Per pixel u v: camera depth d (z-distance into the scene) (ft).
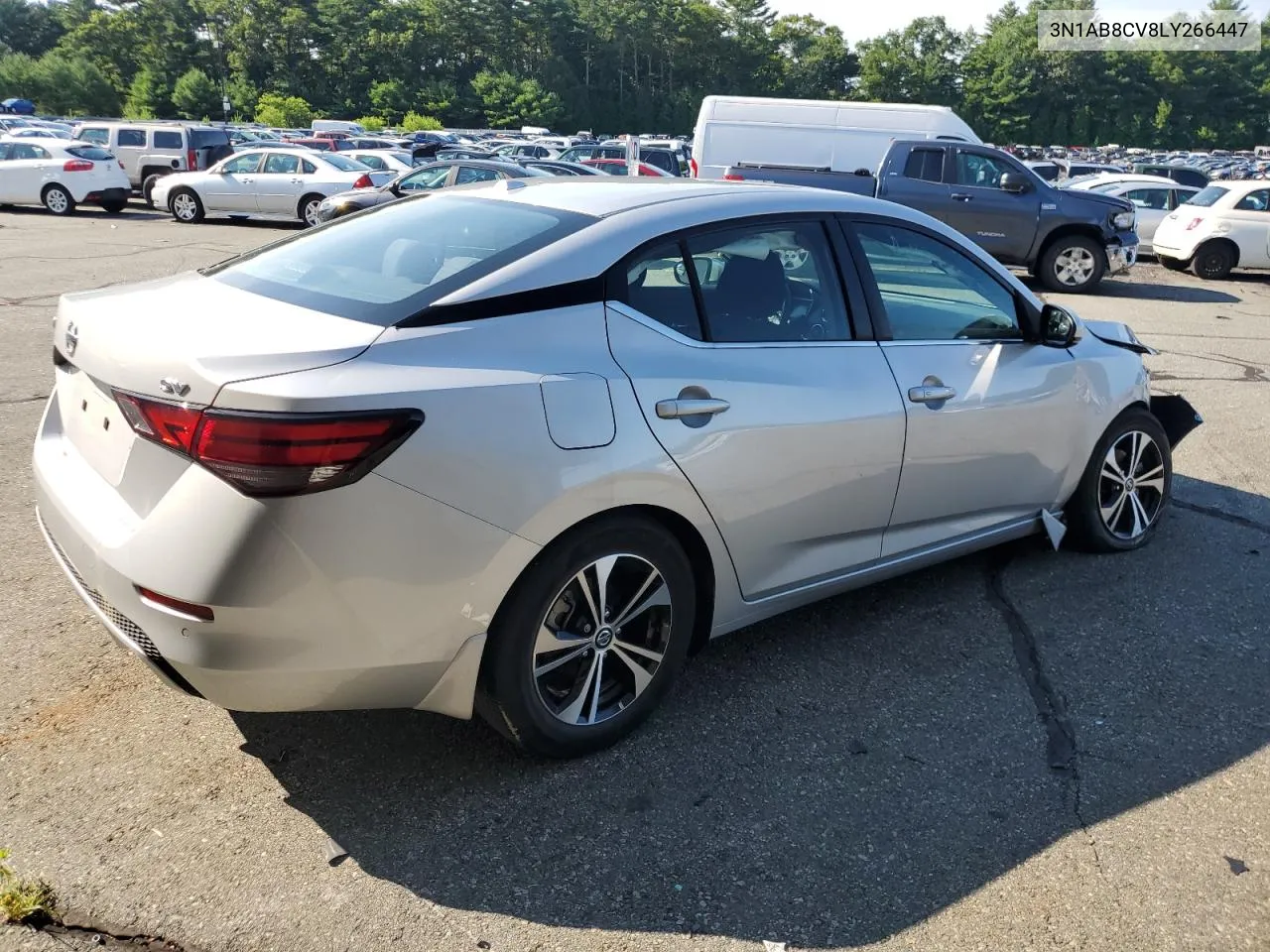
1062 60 350.23
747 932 7.63
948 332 12.28
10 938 7.24
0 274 39.47
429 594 8.04
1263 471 19.48
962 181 47.62
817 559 11.17
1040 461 13.35
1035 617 13.01
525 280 8.94
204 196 66.64
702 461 9.53
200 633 7.59
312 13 341.82
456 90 337.52
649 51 376.07
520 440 8.28
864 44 388.57
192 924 7.48
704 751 9.91
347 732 9.98
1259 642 12.51
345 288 9.23
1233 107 358.02
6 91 283.59
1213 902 8.06
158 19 321.73
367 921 7.59
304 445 7.32
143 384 7.88
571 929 7.60
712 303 10.12
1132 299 45.47
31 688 10.44
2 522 14.75
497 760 9.63
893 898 8.02
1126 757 10.03
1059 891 8.14
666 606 9.74
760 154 56.18
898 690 11.15
